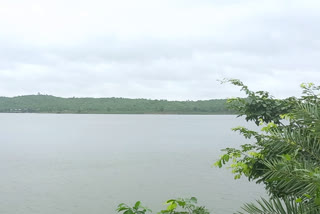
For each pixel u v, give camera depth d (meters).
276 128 3.46
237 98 4.55
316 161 2.78
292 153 2.73
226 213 18.31
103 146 60.97
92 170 34.72
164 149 55.22
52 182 28.70
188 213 3.64
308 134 2.96
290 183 2.32
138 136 88.69
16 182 28.56
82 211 20.19
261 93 4.48
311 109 2.94
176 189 25.44
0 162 40.47
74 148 57.09
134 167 36.62
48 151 52.66
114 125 155.88
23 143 66.81
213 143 65.75
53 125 152.00
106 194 24.28
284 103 4.36
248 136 3.68
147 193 24.39
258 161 3.56
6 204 21.64
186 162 39.91
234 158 3.78
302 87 4.22
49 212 19.92
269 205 2.77
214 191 24.05
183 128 133.62
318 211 2.39
